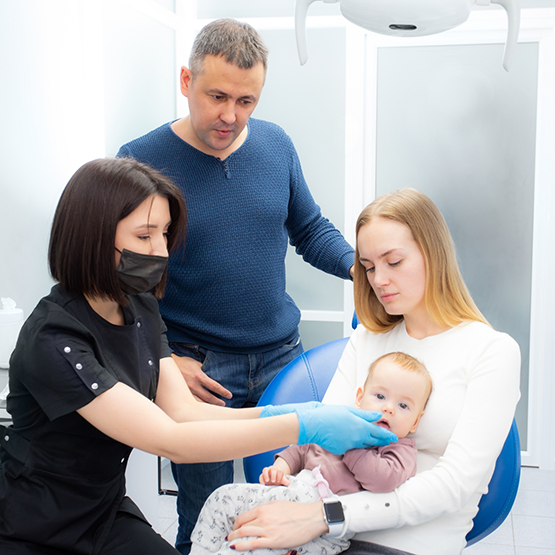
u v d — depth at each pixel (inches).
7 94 71.4
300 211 75.2
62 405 41.0
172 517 91.4
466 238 103.3
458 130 101.1
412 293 49.4
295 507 45.4
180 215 46.7
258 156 68.2
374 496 44.9
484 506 53.2
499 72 98.8
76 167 85.4
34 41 75.9
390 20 49.8
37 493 44.1
